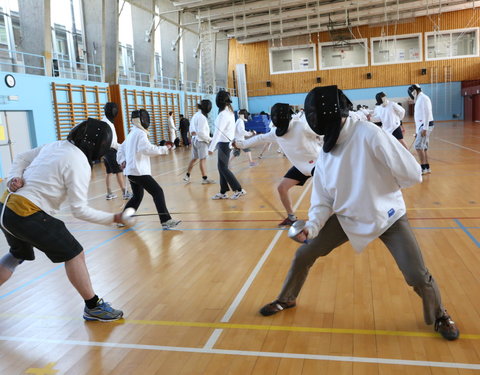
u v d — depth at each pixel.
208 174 8.55
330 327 2.16
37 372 1.93
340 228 2.08
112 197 6.40
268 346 2.02
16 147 9.58
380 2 17.30
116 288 2.92
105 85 12.84
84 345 2.16
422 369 1.75
